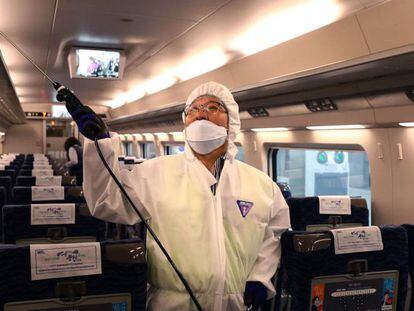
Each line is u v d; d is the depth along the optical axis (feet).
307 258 6.23
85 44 17.78
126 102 41.27
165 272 6.01
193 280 5.99
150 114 33.37
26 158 38.29
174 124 30.14
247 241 6.50
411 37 10.22
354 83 12.35
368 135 14.38
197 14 13.00
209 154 6.75
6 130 54.39
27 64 22.57
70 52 18.28
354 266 6.39
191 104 6.92
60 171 24.43
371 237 6.43
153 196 6.30
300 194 21.22
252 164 21.47
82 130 5.54
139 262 5.45
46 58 20.70
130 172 6.57
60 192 12.89
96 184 5.96
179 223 6.14
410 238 6.91
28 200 12.75
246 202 6.61
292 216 11.37
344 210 11.39
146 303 6.12
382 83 11.41
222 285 6.07
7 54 19.69
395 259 6.56
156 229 6.18
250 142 21.40
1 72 17.07
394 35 10.64
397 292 6.66
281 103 16.20
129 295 5.46
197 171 6.51
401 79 10.77
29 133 57.06
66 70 24.27
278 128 18.34
